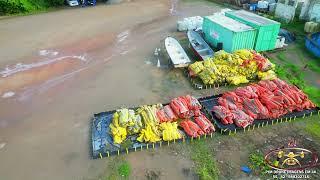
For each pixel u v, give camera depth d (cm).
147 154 1633
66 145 1703
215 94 2180
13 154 1642
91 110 2005
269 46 2811
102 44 3056
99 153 1600
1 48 2930
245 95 1983
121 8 4331
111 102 2089
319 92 2188
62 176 1502
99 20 3794
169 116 1817
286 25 3494
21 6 4028
